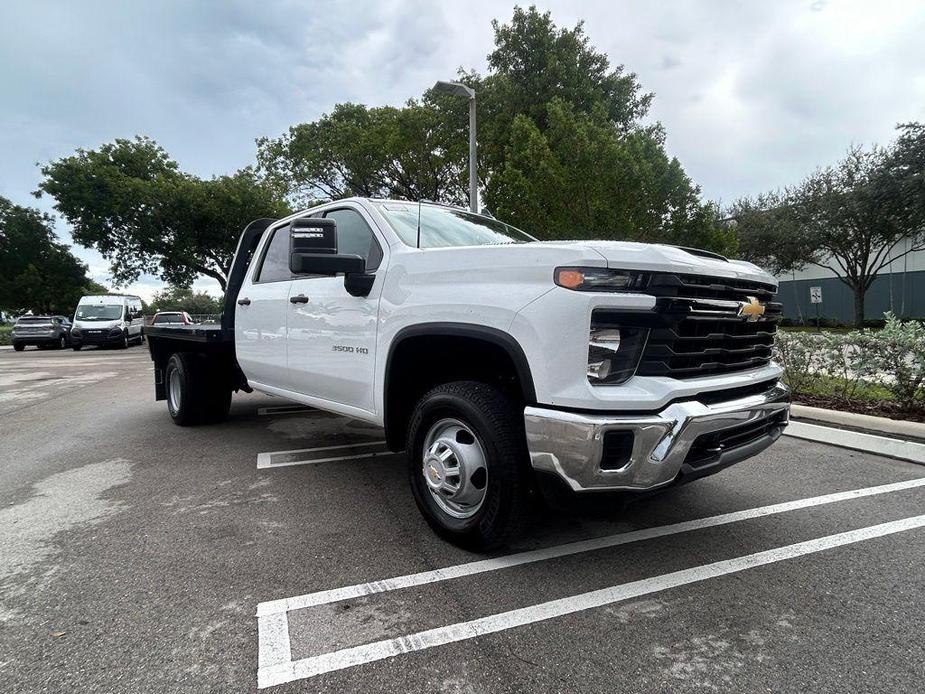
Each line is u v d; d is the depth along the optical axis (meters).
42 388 10.15
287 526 3.22
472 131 14.85
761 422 2.84
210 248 26.44
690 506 3.49
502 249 2.63
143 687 1.84
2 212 40.69
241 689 1.84
